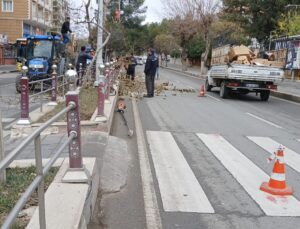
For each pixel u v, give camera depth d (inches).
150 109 589.3
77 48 1149.7
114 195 231.0
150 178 263.6
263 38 1732.3
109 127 386.3
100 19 757.3
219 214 211.5
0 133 197.3
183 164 299.3
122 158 300.5
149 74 758.5
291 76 1473.9
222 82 805.2
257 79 748.6
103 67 517.7
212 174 277.6
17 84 719.7
